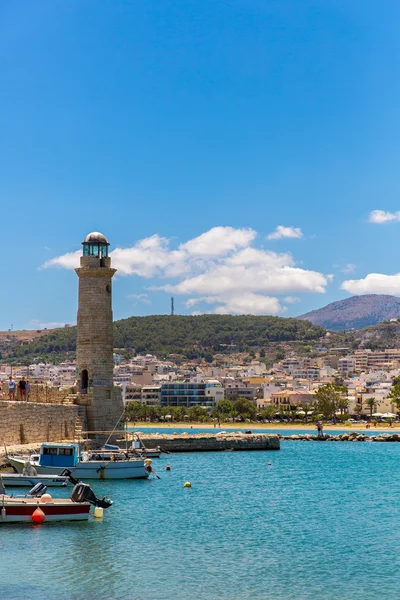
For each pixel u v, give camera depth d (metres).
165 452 134.88
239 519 70.25
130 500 77.81
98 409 108.50
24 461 80.38
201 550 57.34
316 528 67.00
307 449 161.62
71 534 60.00
